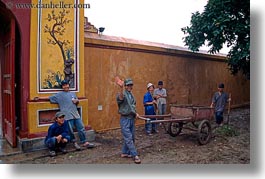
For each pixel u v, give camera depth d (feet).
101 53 29.68
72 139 22.80
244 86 55.26
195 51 38.01
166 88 37.01
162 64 36.52
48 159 20.20
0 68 26.12
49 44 23.27
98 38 29.66
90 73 28.71
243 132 30.04
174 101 38.19
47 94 23.11
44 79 22.98
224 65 48.83
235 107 51.93
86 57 28.27
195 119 24.31
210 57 44.52
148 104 28.58
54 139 20.62
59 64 23.81
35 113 22.17
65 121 22.40
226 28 32.19
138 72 33.40
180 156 21.26
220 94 33.17
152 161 20.02
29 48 22.30
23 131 22.08
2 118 26.14
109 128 30.53
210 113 25.70
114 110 31.01
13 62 21.98
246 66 35.78
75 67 24.81
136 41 34.32
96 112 29.27
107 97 30.32
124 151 20.83
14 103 22.22
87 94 28.43
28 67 22.30
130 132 20.10
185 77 40.19
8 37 23.79
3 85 26.12
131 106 19.88
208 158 20.79
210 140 26.20
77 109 24.64
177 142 25.61
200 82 43.11
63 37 24.06
